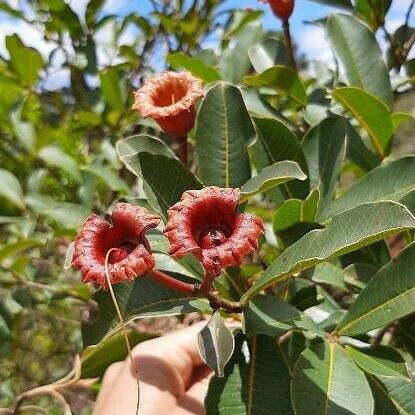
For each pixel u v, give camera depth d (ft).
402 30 1.43
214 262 0.74
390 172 1.04
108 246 0.79
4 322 1.76
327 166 1.11
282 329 0.83
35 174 1.78
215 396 0.84
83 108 1.97
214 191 0.78
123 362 1.01
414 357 1.03
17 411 1.08
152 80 1.03
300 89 1.33
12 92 1.97
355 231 0.74
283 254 0.80
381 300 0.84
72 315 2.10
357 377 0.80
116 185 1.60
